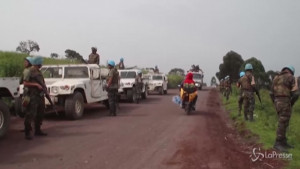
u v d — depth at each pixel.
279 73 8.44
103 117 13.64
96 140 9.21
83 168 6.75
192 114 14.91
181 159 7.50
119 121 12.55
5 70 14.96
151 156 7.69
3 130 9.25
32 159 7.33
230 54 36.81
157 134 10.12
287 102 8.16
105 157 7.55
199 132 10.60
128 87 19.84
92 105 18.31
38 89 9.28
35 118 9.57
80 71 14.29
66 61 23.00
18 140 9.12
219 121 13.13
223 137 10.01
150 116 14.05
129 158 7.50
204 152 8.13
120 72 21.36
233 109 15.97
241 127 10.95
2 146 8.45
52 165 6.92
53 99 12.38
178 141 9.23
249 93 11.82
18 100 12.12
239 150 8.45
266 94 22.67
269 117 13.27
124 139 9.38
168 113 15.14
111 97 14.02
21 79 11.15
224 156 7.80
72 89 12.55
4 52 18.53
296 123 13.08
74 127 11.16
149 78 29.00
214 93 31.39
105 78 15.37
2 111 9.22
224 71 36.56
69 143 8.82
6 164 6.96
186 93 14.77
